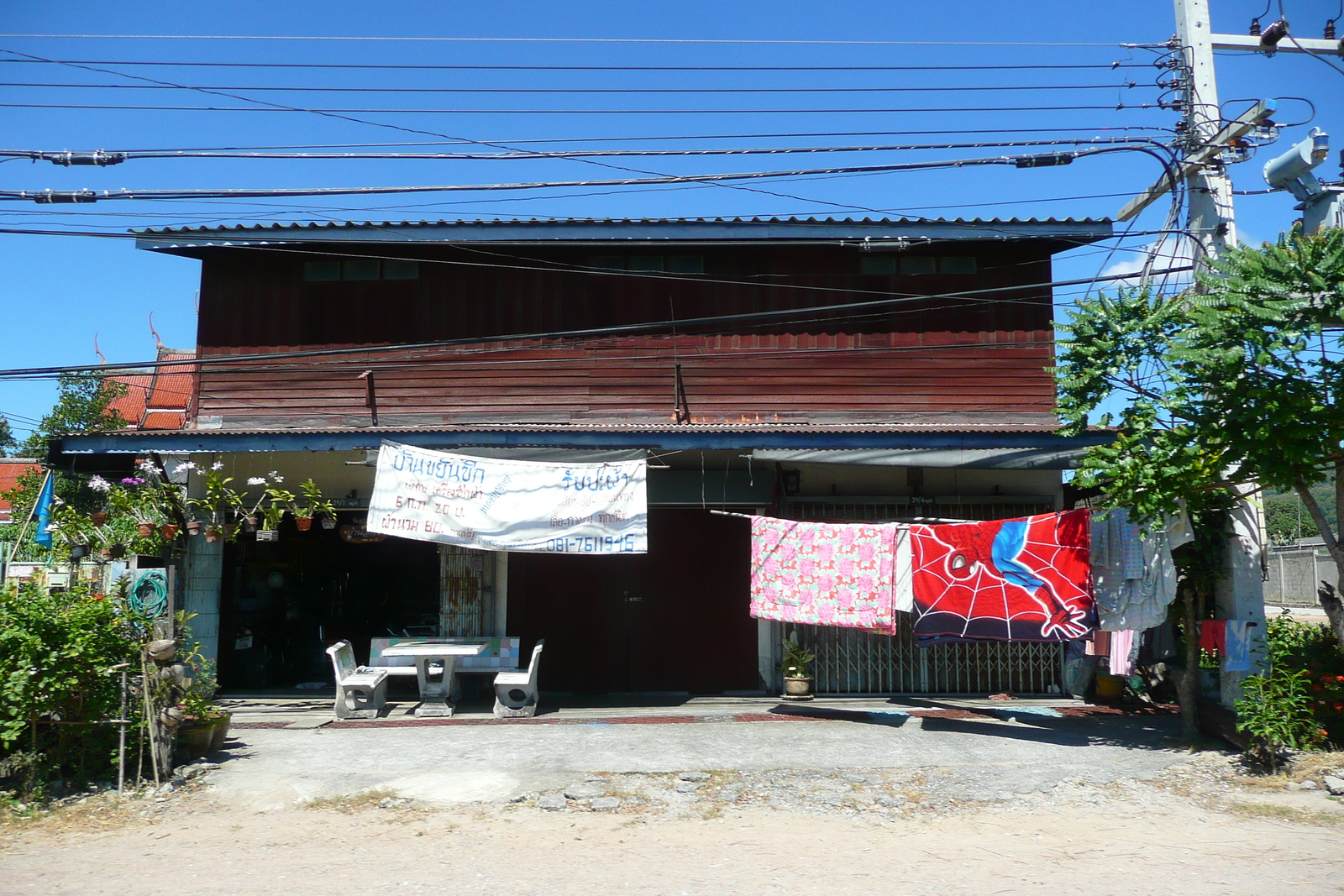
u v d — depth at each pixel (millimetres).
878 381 13008
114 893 5773
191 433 11328
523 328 13195
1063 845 6699
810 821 7254
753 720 10938
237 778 8281
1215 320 8125
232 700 12500
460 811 7488
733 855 6484
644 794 7906
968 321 13125
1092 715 11219
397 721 10922
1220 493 9422
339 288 13367
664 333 13133
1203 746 9391
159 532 11555
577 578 13164
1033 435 11055
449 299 13289
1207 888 5859
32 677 7590
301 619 15211
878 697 12484
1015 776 8438
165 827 7090
